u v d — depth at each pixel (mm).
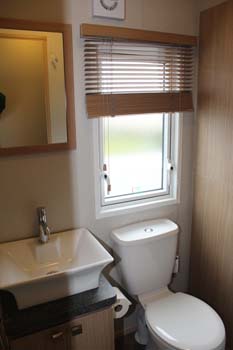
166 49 1719
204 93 1790
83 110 1562
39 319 1181
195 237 2043
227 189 1696
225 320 1830
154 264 1746
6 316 1190
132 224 1836
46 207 1584
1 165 1438
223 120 1665
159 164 1958
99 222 1745
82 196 1662
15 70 1374
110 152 1761
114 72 1605
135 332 2006
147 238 1670
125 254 1656
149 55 1672
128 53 1614
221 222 1774
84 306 1255
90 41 1507
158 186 1991
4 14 1312
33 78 1415
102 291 1356
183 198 2021
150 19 1643
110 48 1558
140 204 1872
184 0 1720
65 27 1430
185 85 1832
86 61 1513
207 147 1820
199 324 1480
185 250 2123
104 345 1371
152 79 1706
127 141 1801
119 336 1983
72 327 1259
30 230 1568
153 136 1887
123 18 1551
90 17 1486
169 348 1390
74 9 1442
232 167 1643
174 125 1907
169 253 1789
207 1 1692
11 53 1354
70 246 1503
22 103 1416
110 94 1581
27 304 1224
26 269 1379
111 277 1812
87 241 1521
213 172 1791
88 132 1602
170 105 1775
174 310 1584
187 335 1412
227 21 1557
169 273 1837
